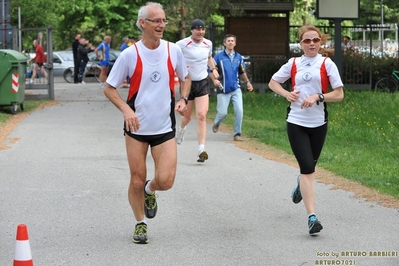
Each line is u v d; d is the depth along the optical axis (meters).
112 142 15.01
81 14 49.09
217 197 9.77
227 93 14.85
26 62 21.36
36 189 10.27
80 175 11.31
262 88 27.59
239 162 12.61
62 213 8.89
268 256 7.07
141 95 7.24
